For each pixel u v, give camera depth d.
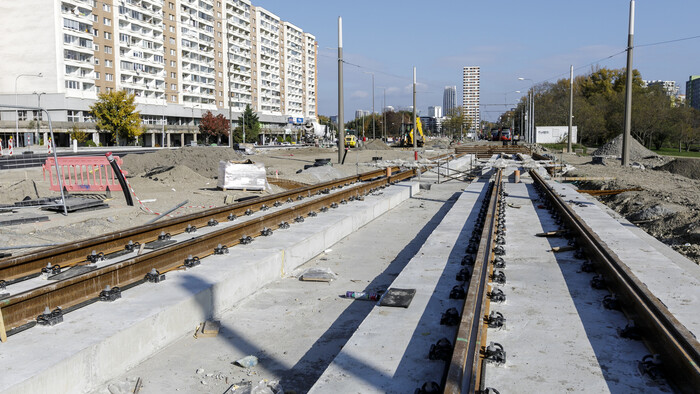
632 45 27.28
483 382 4.03
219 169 17.11
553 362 4.44
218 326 6.08
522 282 6.77
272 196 13.73
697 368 3.53
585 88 97.69
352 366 4.35
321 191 16.45
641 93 81.56
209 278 6.76
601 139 84.38
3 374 4.01
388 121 131.12
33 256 6.98
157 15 85.94
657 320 4.46
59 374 4.24
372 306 7.04
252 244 8.86
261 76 125.81
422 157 38.59
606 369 4.30
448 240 9.31
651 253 8.09
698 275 7.48
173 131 86.50
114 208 12.91
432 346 4.53
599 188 19.81
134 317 5.34
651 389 3.96
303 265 9.27
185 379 4.90
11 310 4.99
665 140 74.38
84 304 5.66
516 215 12.59
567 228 10.24
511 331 5.12
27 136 62.50
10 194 15.20
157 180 18.62
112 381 4.80
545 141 73.31
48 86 67.50
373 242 11.21
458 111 154.62
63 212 12.00
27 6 66.62
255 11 121.56
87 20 71.31
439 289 6.41
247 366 5.16
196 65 98.44
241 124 101.00
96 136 69.69
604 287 6.43
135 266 6.66
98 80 74.81
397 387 3.99
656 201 14.45
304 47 154.38
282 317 6.62
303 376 5.00
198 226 10.53
